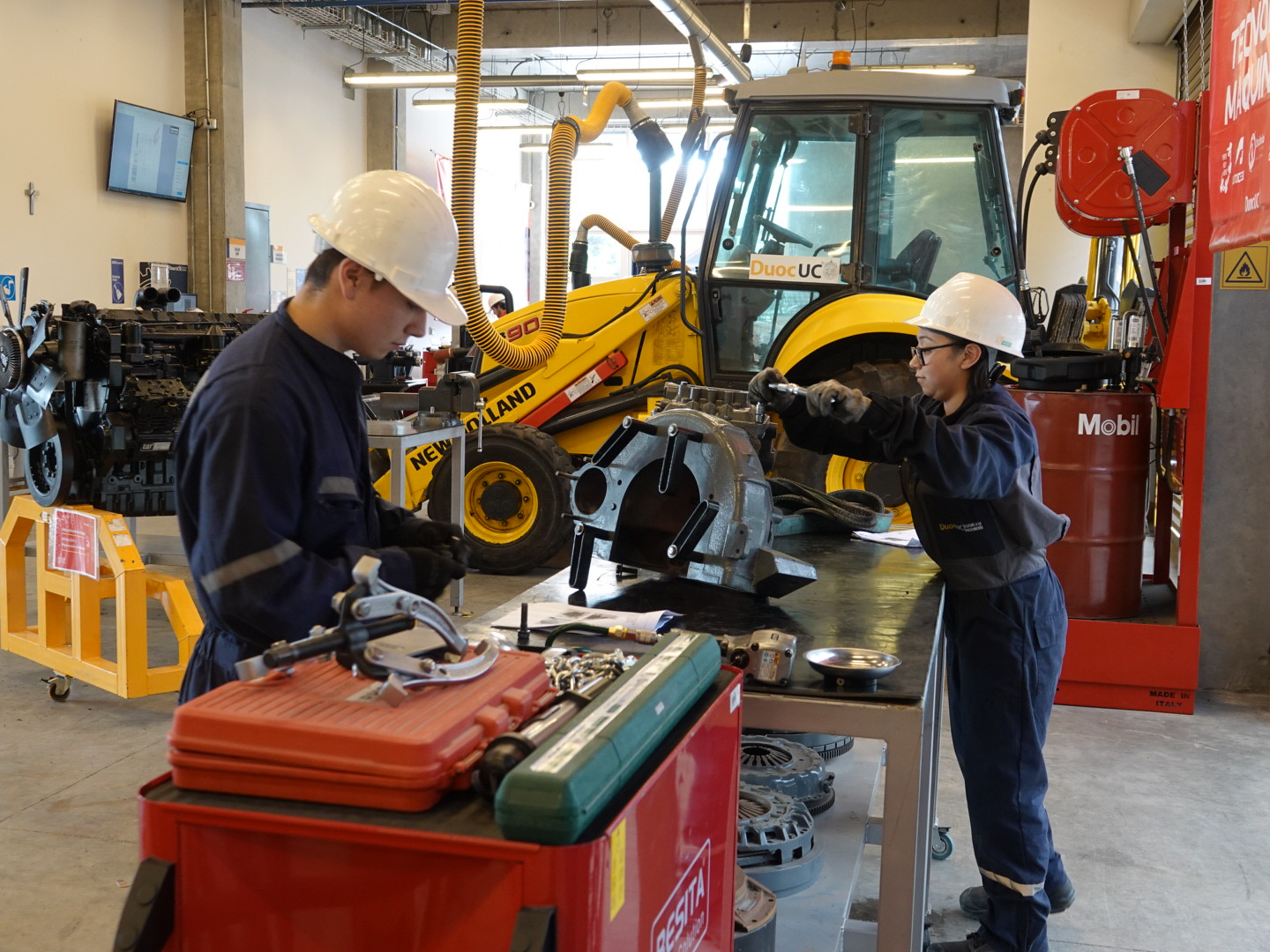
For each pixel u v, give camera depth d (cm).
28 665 410
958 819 301
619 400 534
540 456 523
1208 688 414
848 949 195
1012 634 203
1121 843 285
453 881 85
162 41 912
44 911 238
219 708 95
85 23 820
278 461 134
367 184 145
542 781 83
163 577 365
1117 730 369
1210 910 252
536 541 529
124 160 853
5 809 287
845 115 461
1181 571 383
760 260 477
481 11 388
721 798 123
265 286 1055
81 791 299
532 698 107
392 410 440
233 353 140
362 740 89
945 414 214
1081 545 389
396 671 99
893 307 461
